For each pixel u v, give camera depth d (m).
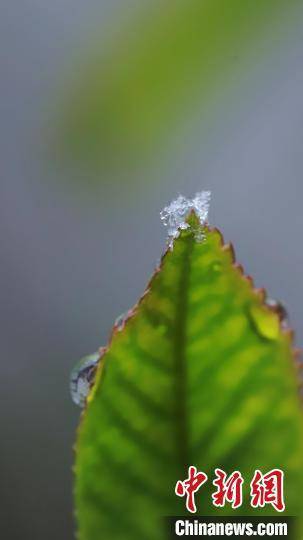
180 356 0.14
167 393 0.14
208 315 0.14
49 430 0.57
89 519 0.14
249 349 0.14
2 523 0.55
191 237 0.13
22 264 0.59
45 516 0.55
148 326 0.14
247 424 0.14
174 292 0.14
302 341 0.55
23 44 0.56
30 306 0.59
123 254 0.58
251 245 0.57
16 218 0.59
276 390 0.14
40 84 0.55
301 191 0.56
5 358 0.58
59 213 0.58
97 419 0.14
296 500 0.14
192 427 0.14
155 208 0.53
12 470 0.56
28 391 0.57
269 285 0.57
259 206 0.56
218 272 0.14
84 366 0.15
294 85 0.53
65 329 0.58
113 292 0.58
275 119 0.54
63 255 0.59
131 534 0.14
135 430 0.14
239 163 0.55
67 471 0.56
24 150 0.58
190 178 0.52
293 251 0.57
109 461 0.14
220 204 0.56
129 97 0.17
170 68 0.16
